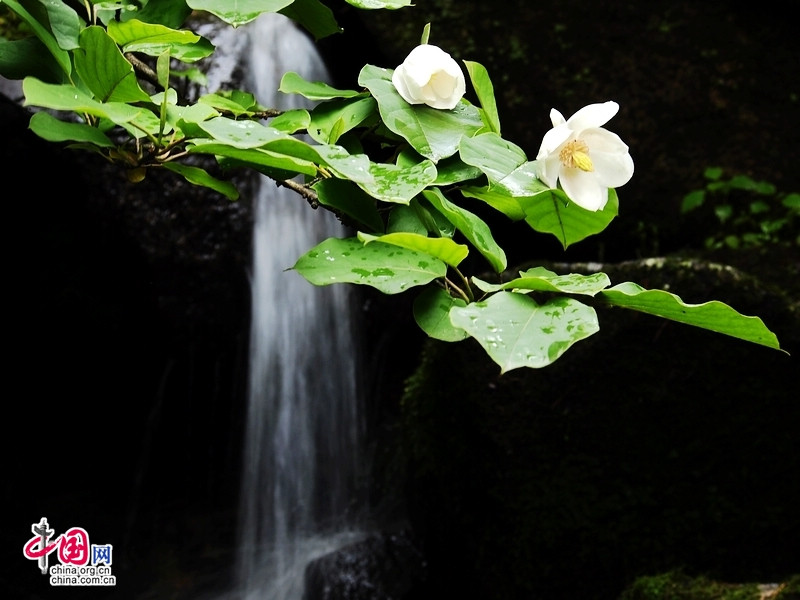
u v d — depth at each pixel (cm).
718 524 320
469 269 491
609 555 323
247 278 484
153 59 440
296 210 500
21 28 316
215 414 518
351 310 543
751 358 316
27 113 416
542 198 106
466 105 111
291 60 507
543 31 517
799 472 320
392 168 92
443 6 515
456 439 351
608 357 319
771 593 288
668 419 320
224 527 520
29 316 466
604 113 97
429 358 374
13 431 500
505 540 333
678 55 522
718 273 320
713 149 507
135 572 491
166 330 481
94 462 527
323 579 453
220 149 89
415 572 450
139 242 461
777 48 529
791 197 483
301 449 525
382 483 536
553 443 325
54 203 446
